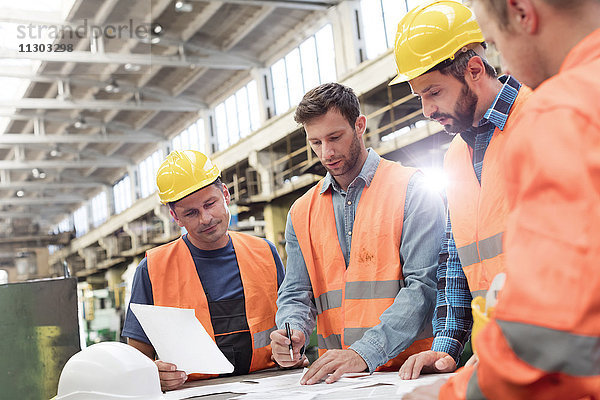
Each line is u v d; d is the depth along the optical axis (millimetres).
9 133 25750
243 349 2553
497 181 1598
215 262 2648
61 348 3010
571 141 664
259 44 19109
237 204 18422
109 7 11273
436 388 962
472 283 1683
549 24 770
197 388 1948
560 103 690
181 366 1993
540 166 670
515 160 719
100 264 31781
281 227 18500
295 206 2398
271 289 2695
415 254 1968
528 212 680
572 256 630
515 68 836
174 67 20188
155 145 27375
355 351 1761
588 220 635
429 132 12961
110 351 1628
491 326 692
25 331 2979
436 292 1915
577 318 619
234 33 18375
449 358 1630
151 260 2623
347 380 1675
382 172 2170
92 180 32625
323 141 2102
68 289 3041
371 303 2061
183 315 2055
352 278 2117
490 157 1635
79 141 24359
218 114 22812
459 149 1812
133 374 1602
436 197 2043
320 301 2277
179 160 2570
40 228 33688
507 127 1596
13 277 30906
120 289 12766
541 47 792
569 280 626
